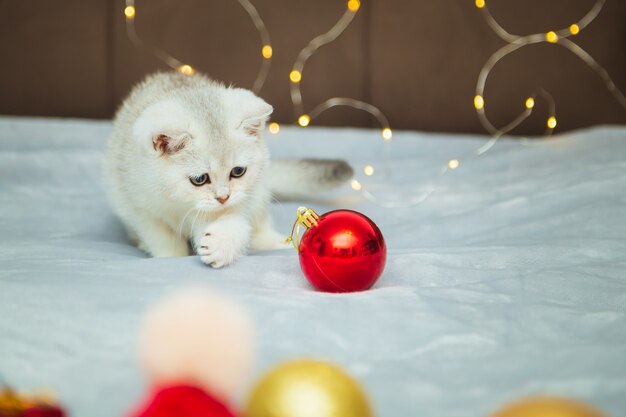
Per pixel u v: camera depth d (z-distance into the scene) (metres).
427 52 1.48
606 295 0.64
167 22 1.41
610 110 1.51
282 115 1.46
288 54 1.45
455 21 1.47
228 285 0.65
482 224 0.87
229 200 0.76
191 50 1.43
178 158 0.75
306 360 0.45
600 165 1.03
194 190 0.75
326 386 0.43
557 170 1.05
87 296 0.61
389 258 0.73
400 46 1.47
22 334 0.55
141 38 1.41
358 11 1.45
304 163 0.97
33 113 1.40
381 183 1.09
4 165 1.07
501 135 1.51
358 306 0.60
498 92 1.50
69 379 0.50
